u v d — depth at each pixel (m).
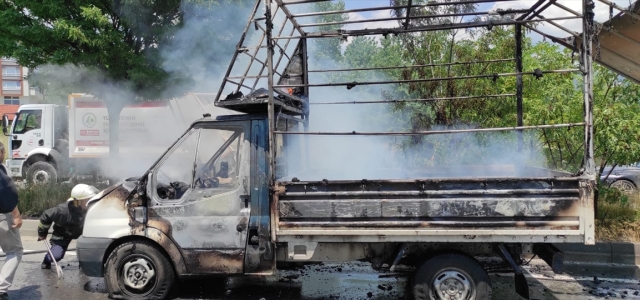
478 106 7.47
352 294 5.11
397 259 4.29
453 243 4.37
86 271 4.76
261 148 4.54
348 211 4.16
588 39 3.94
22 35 7.14
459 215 4.02
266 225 4.47
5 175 4.72
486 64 7.47
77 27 6.87
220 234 4.54
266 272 4.51
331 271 5.95
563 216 3.91
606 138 6.57
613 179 12.26
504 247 4.31
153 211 4.62
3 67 55.47
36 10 7.10
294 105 5.64
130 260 4.72
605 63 5.90
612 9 4.33
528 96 7.50
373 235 4.14
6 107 51.81
